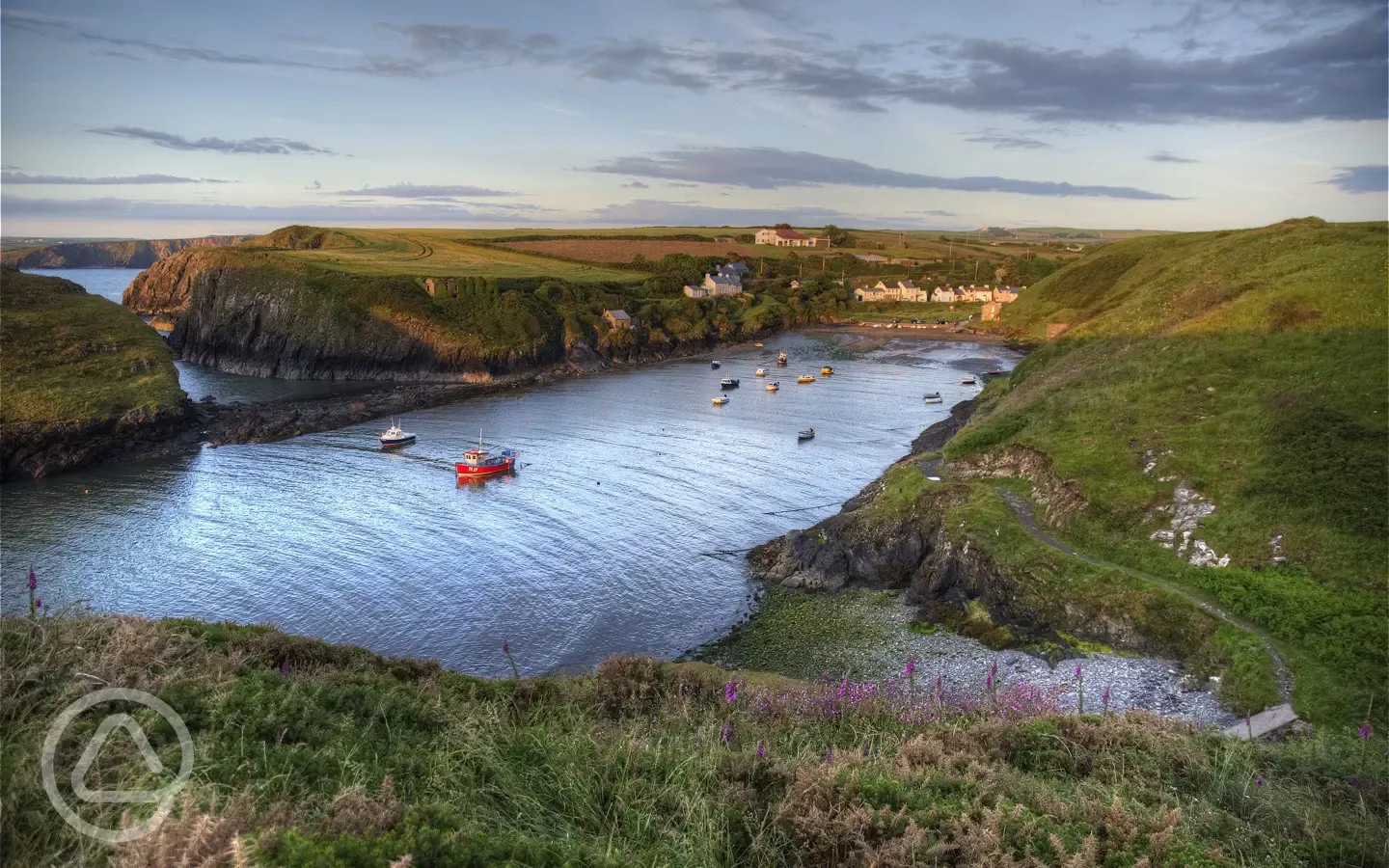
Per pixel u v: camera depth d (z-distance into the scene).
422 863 6.47
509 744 10.43
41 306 104.94
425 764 9.54
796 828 8.77
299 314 129.88
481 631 38.31
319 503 59.16
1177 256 112.88
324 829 6.78
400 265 177.62
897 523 44.53
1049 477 44.19
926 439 74.69
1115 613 32.44
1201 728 16.52
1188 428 43.25
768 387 108.62
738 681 20.48
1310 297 55.09
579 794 9.05
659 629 38.50
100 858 6.34
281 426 84.44
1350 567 29.98
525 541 50.81
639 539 51.22
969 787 10.17
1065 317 128.50
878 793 9.45
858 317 195.75
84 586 43.34
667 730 13.69
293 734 9.63
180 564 46.66
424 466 70.62
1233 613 30.31
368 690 12.27
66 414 73.88
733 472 67.56
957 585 39.50
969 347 149.50
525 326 134.12
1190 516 36.53
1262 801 10.89
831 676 32.66
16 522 54.69
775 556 46.62
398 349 127.31
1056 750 13.06
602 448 76.94
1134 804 9.74
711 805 9.12
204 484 64.81
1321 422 38.78
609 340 142.25
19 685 8.62
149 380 87.25
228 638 14.25
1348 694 23.91
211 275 139.62
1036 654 32.38
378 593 42.62
